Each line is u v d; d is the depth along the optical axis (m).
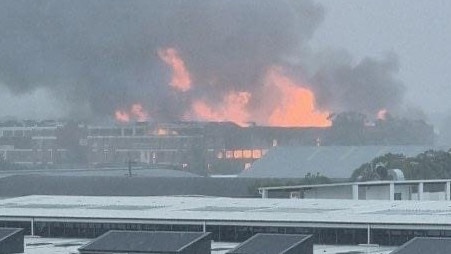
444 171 166.88
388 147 186.38
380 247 70.88
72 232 79.38
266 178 175.88
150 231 71.50
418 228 70.56
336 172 179.25
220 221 75.38
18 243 71.19
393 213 75.88
